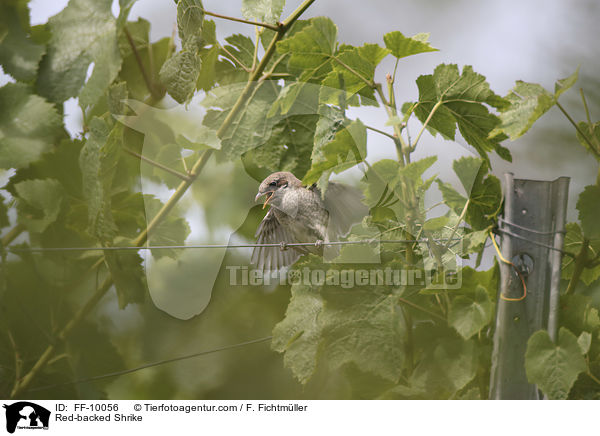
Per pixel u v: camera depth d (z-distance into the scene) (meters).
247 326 3.23
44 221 2.73
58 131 2.67
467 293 2.57
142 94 2.74
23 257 2.76
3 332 2.73
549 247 2.59
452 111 2.63
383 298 2.60
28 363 2.75
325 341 2.62
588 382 2.62
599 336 2.64
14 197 2.74
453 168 2.56
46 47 2.65
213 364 3.19
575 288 2.86
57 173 2.73
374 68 2.64
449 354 2.56
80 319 2.78
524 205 2.61
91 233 2.68
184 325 3.11
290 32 2.88
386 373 2.57
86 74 2.60
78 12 2.66
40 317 2.76
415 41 2.58
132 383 3.03
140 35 2.88
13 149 2.63
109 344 2.83
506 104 2.56
